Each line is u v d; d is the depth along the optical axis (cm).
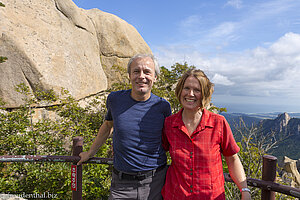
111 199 166
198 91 140
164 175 168
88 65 765
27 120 427
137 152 156
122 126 158
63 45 681
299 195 137
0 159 197
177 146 147
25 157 201
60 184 378
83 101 714
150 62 160
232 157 145
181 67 772
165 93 716
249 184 161
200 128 141
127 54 943
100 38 900
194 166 140
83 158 191
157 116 162
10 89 543
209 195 136
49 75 592
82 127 476
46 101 558
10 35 545
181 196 140
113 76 900
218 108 591
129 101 164
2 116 413
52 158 199
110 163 191
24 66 552
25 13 622
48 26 663
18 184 373
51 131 482
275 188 148
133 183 158
